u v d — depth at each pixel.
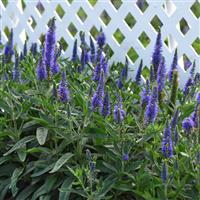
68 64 6.25
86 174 4.36
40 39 7.72
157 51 5.38
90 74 6.61
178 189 4.39
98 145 4.90
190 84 5.32
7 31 8.88
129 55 7.57
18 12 7.86
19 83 5.56
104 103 4.65
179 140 4.72
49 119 4.91
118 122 4.64
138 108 5.29
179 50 6.56
